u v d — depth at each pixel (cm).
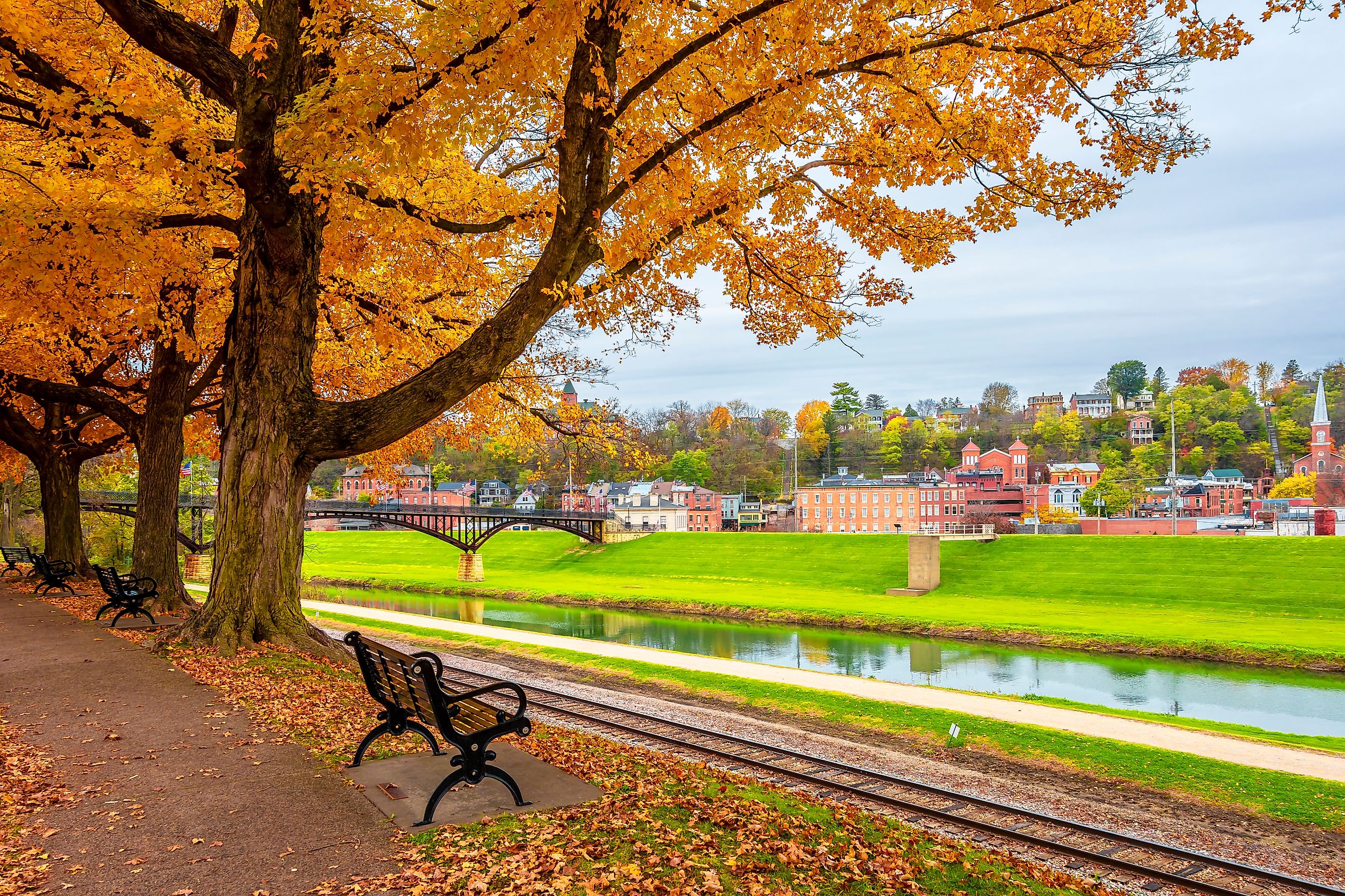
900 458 16888
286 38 1082
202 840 566
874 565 6581
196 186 1069
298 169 1071
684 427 17450
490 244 1252
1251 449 15212
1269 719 2523
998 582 5797
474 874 522
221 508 1320
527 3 888
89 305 1533
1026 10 1105
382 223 1198
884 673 3212
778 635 4200
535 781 713
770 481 15150
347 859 539
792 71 1068
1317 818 1370
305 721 887
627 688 2398
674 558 7706
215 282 1658
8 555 2934
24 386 1933
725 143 1180
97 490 7200
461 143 1022
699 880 547
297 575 1352
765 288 1497
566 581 6844
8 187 1047
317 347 1855
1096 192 1198
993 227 1288
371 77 968
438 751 755
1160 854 1100
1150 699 2784
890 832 757
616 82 1130
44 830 575
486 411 1819
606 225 1309
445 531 7038
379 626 3531
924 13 1164
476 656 2870
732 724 1827
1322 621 4262
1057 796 1426
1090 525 10056
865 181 1308
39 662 1184
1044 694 2859
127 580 1831
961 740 1822
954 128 1225
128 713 908
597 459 2275
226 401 1370
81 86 1088
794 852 621
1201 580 5169
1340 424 15288
